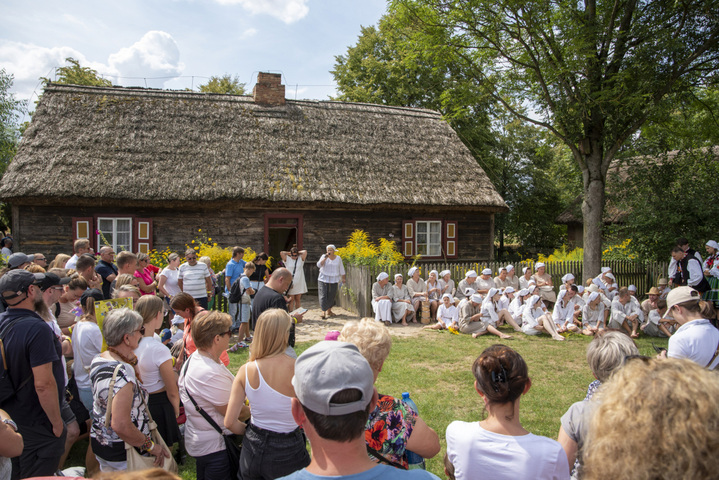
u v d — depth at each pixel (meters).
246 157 14.42
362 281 11.00
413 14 11.54
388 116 17.77
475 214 16.81
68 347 4.63
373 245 14.24
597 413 1.31
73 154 12.93
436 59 12.04
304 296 14.30
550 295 11.33
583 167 12.12
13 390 3.02
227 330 3.49
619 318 9.27
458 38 11.90
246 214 14.46
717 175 14.62
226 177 13.70
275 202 13.73
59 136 13.28
